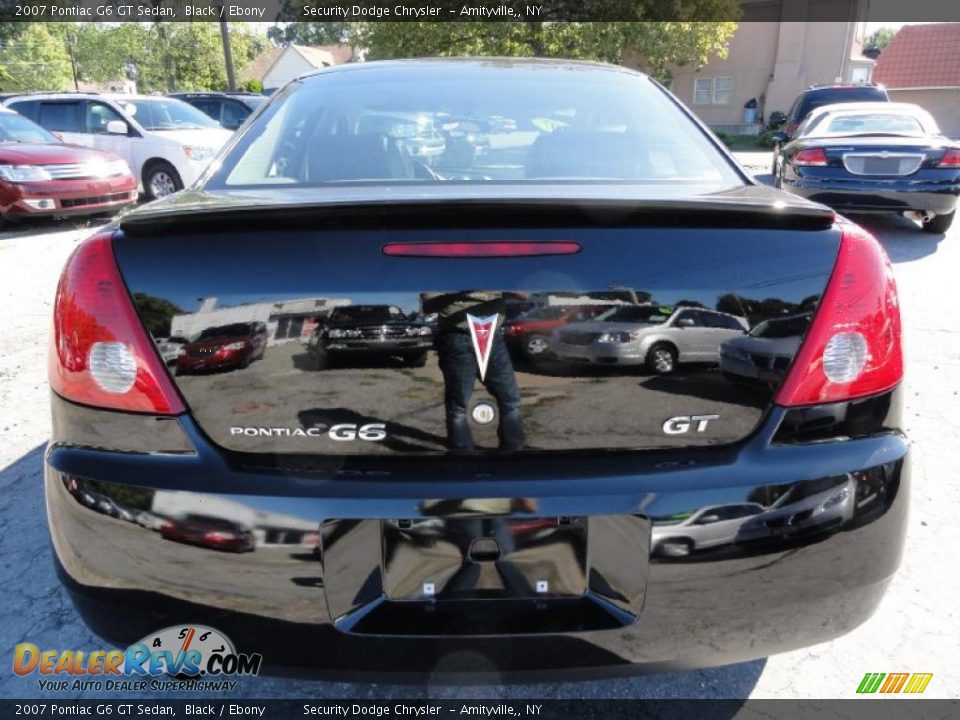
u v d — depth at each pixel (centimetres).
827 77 3062
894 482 156
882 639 220
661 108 237
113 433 151
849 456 153
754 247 148
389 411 146
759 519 148
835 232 154
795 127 1277
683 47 2525
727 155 216
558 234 144
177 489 146
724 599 151
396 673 154
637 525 146
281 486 145
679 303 146
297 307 143
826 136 814
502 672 154
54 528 158
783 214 148
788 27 3030
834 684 203
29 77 4362
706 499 146
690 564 148
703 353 147
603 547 147
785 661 212
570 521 147
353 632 149
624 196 167
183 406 148
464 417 146
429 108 225
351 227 144
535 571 149
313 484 145
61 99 1148
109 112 1129
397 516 144
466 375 145
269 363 145
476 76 249
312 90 244
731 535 148
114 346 148
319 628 149
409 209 141
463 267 143
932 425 359
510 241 143
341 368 144
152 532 148
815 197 791
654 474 148
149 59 4953
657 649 154
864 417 155
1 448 339
